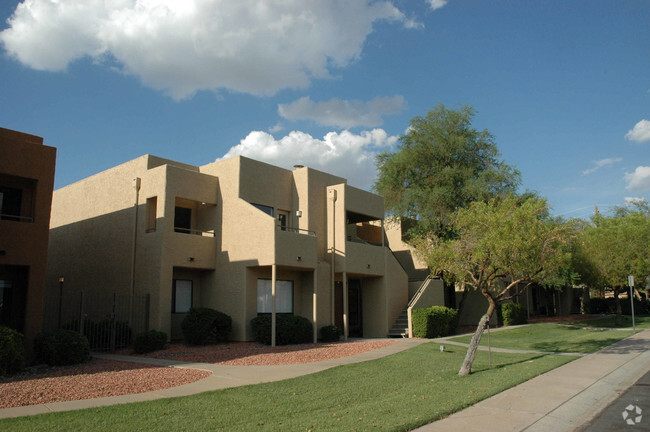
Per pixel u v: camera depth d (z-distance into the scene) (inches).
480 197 1054.4
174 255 759.7
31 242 572.7
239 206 790.5
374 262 916.6
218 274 806.5
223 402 354.6
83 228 923.4
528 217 574.2
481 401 376.2
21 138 649.0
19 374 477.4
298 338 751.1
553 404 371.6
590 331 1009.5
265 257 737.0
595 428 318.0
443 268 632.4
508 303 1177.4
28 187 630.5
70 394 375.2
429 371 511.8
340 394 391.9
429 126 1178.0
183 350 664.4
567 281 1169.4
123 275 805.9
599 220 1326.3
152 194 783.7
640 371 538.9
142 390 395.2
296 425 297.0
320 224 890.7
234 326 764.6
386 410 337.7
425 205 1099.9
